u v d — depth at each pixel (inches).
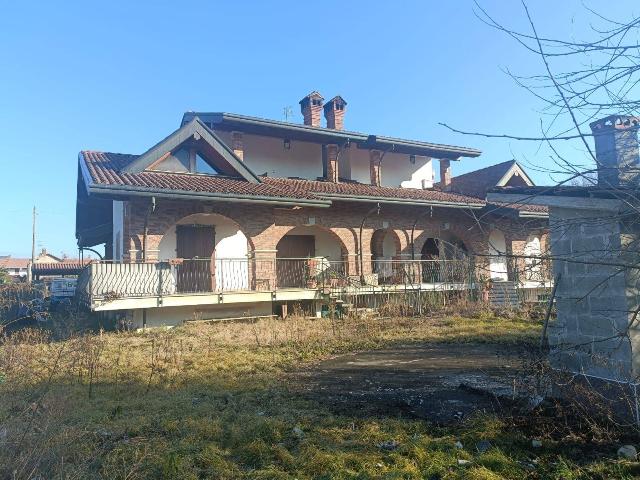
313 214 703.1
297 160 851.4
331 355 413.4
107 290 508.7
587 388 211.2
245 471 175.5
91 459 175.0
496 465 171.2
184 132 609.3
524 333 500.1
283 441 202.2
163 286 539.8
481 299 695.1
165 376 325.1
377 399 265.9
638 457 173.5
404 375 326.6
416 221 768.9
